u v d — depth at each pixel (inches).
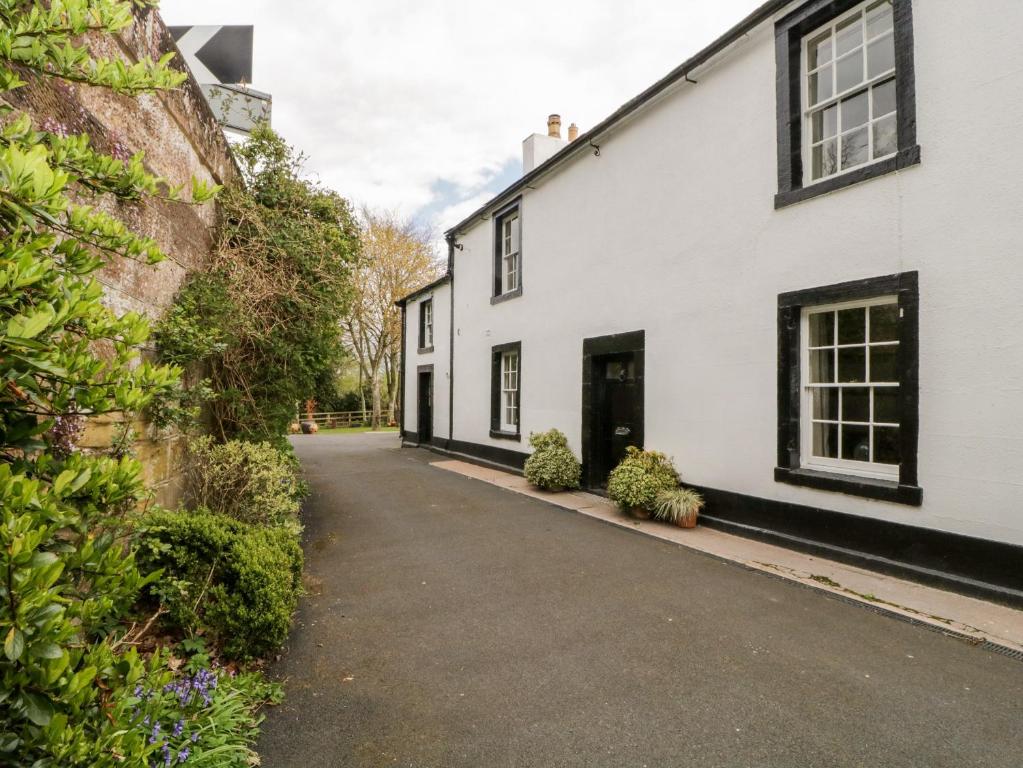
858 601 152.3
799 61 204.5
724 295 229.9
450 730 94.7
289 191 247.0
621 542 216.5
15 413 52.5
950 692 107.1
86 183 73.3
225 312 181.6
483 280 450.6
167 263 157.5
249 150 244.2
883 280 174.2
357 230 284.8
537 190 371.6
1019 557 145.9
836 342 193.5
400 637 131.6
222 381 211.9
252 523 172.6
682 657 121.9
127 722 51.4
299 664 117.3
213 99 254.1
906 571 165.9
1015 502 147.2
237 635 110.2
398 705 102.1
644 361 273.7
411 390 635.5
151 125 145.1
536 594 160.6
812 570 177.0
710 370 236.2
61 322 49.5
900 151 170.2
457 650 124.9
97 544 58.0
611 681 111.6
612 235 298.4
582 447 322.7
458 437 499.2
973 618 139.1
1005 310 149.4
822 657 121.7
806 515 197.0
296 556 143.2
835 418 196.9
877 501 175.9
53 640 42.9
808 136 205.2
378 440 742.5
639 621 141.5
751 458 217.6
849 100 196.4
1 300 45.2
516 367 413.4
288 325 229.6
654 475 247.4
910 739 92.4
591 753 88.9
